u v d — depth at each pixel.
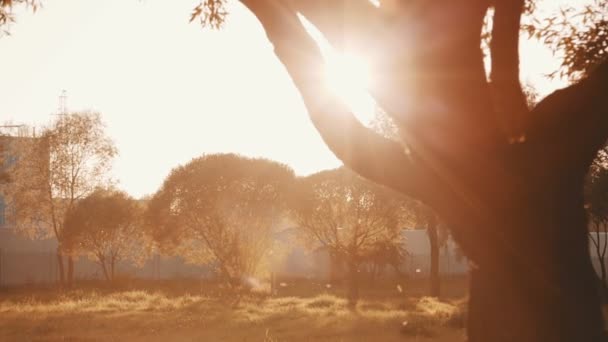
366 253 44.59
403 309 29.52
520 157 3.93
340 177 40.84
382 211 39.81
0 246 57.81
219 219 46.84
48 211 53.91
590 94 4.00
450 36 3.70
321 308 30.06
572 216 4.00
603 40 7.19
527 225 3.90
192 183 46.66
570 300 3.90
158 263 61.12
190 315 26.36
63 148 53.91
